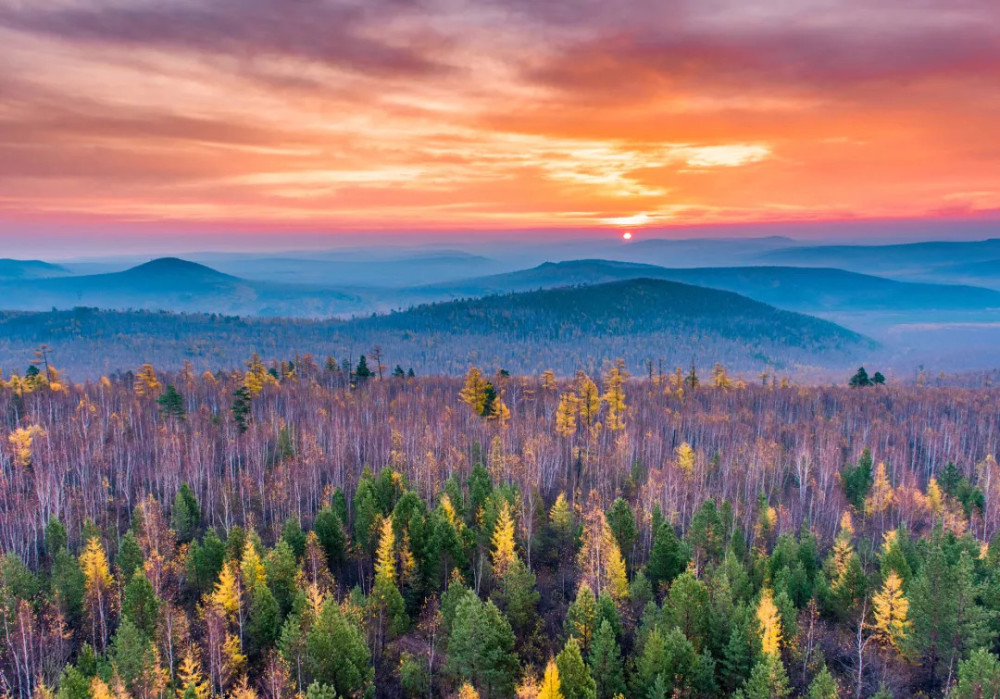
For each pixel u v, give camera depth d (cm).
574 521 7588
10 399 12294
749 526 7781
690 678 4297
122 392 13638
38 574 6719
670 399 15088
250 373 13725
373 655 5169
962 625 4347
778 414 14650
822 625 5166
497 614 4562
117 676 4141
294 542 6588
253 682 4953
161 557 6394
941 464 11456
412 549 6266
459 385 17325
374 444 10644
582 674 3984
